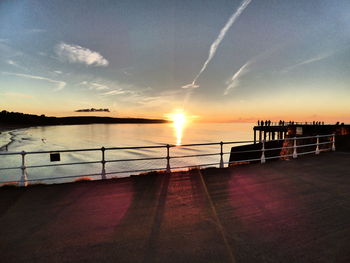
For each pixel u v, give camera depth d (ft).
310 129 97.09
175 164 193.26
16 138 490.90
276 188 25.58
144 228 15.88
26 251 13.08
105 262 11.93
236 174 32.86
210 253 12.63
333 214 18.03
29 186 27.25
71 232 15.37
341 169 35.86
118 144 359.46
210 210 19.15
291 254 12.48
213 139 468.75
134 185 27.32
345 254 12.46
